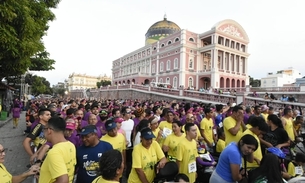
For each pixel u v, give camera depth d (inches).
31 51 324.8
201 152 202.8
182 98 1017.5
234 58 1747.0
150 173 145.6
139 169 138.8
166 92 1163.3
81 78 4116.6
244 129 181.9
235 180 121.6
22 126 592.7
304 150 269.3
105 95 1969.7
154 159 149.2
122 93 1632.6
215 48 1593.3
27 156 303.3
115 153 89.9
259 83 2503.7
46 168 100.5
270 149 161.8
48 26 496.1
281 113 343.9
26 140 166.2
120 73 2743.6
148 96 1279.5
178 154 158.9
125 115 251.4
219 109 316.2
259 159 155.0
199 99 929.5
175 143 179.3
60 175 96.5
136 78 2070.6
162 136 207.3
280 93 951.0
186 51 1680.6
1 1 264.4
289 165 170.4
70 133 159.3
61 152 104.0
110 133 169.0
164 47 1897.1
